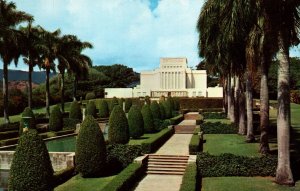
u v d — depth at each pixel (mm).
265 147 28781
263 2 21438
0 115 79125
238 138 40500
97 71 132875
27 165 19000
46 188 19312
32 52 59688
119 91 113062
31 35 59156
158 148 34438
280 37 21734
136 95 111688
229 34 26922
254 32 26656
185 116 71375
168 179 25562
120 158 28406
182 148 34531
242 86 43844
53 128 51406
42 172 19219
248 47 28359
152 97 105500
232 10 22844
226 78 61188
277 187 21453
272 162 24562
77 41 74000
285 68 21750
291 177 21891
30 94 60750
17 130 50625
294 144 34281
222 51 34250
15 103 87125
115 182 21219
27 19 53000
